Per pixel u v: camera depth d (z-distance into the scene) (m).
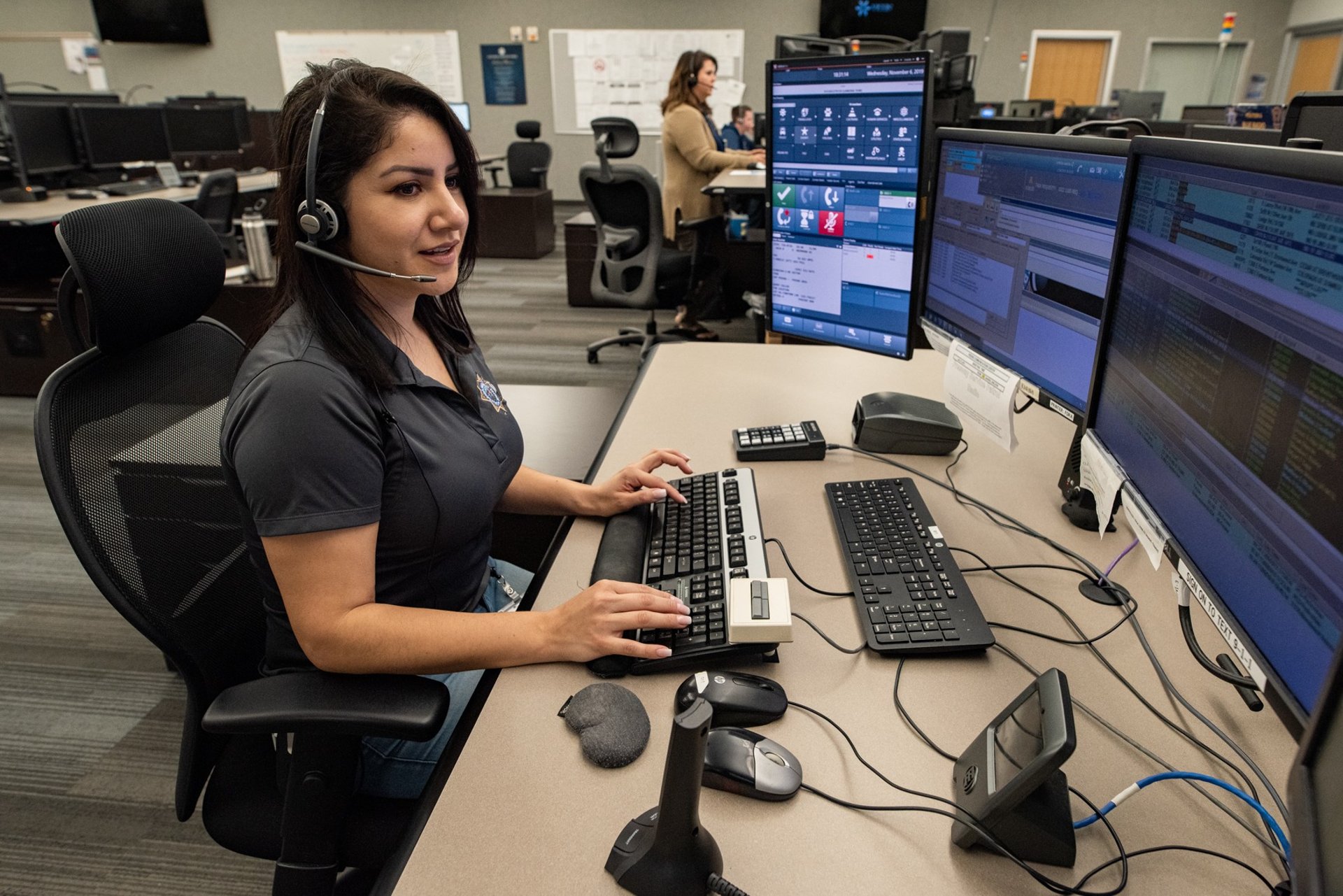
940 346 1.22
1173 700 0.70
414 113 0.78
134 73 7.94
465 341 1.02
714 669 0.75
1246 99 7.68
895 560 0.89
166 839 1.36
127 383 0.90
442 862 0.56
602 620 0.75
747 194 3.67
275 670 0.89
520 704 0.71
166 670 1.78
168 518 0.89
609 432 1.28
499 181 8.12
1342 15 6.48
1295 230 0.52
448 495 0.84
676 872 0.53
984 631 0.76
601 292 3.52
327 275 0.80
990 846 0.56
